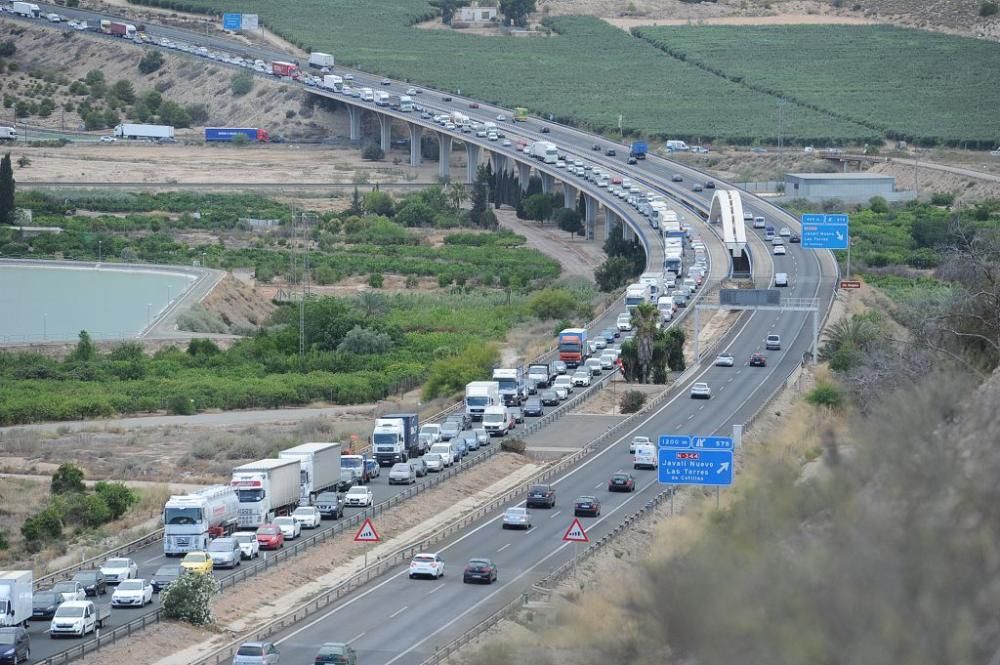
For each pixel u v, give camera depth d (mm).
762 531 123125
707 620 112562
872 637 100750
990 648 97375
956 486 106250
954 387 118375
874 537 104250
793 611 105812
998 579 99438
